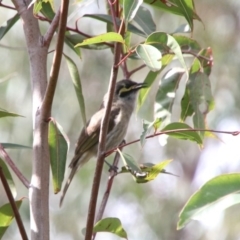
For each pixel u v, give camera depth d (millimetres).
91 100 16125
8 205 6859
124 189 17219
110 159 15445
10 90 15828
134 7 5828
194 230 17641
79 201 16469
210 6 16500
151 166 6508
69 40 8047
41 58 6688
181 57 5930
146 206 17516
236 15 16453
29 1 6934
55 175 6805
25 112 15859
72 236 16594
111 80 5809
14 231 16375
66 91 15914
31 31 6758
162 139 7633
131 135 17000
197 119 7824
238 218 16188
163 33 5977
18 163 15844
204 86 7875
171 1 7461
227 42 16250
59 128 6250
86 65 16250
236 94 15930
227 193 5395
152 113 16219
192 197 5398
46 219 6137
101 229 6395
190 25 6988
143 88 8383
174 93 8109
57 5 14953
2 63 15883
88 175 16281
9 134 15773
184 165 18625
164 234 17516
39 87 6559
